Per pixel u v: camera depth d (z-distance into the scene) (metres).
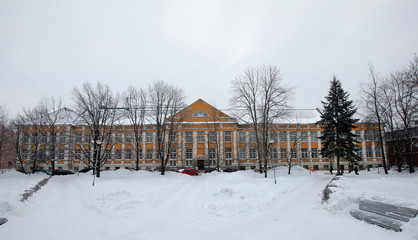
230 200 13.57
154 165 55.41
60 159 54.28
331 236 7.23
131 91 35.88
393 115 30.73
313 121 59.06
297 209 11.32
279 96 32.22
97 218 10.29
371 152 56.88
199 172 52.59
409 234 6.57
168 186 21.30
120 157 56.25
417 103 27.12
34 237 7.82
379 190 11.74
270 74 32.78
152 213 11.14
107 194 15.23
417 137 31.16
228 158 56.12
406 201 8.59
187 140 56.75
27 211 11.53
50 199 15.13
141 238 7.73
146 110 36.03
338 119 35.09
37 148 44.00
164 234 8.12
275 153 56.81
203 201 13.98
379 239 6.65
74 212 11.45
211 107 55.59
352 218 8.83
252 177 31.61
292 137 58.12
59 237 7.84
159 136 35.88
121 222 9.64
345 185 13.99
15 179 27.27
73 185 22.97
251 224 9.16
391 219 7.82
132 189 18.27
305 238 7.24
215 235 7.97
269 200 13.45
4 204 10.96
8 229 8.62
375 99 31.05
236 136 56.88
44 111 41.72
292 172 37.00
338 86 36.62
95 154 32.16
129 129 55.59
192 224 9.34
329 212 10.00
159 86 36.00
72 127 49.31
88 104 33.62
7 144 44.53
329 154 35.94
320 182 23.06
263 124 33.47
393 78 30.03
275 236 7.60
